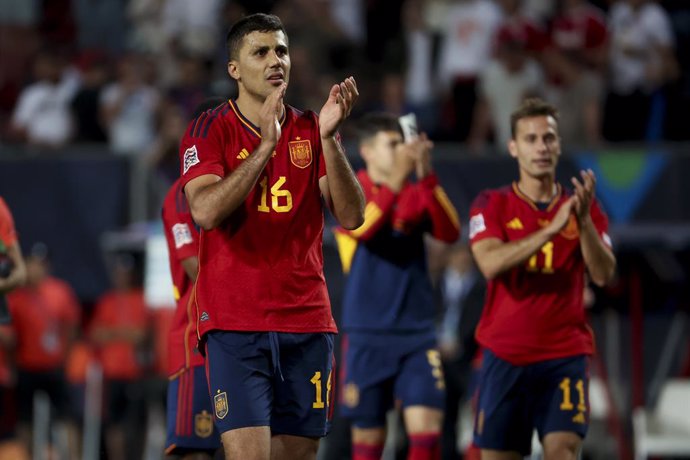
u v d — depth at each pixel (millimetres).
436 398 24969
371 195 25859
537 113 22094
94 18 53312
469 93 43562
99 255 38812
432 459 24844
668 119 42125
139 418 37750
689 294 35156
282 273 16516
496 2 44906
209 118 16719
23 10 54094
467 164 37875
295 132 16703
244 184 15414
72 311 37719
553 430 21359
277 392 16750
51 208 39000
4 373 31406
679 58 47875
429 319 25453
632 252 33156
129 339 37719
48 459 36938
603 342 36406
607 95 42656
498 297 21875
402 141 25781
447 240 25312
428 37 46625
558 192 22406
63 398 37344
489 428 22016
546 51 42125
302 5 47062
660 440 32375
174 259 21500
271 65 16438
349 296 25672
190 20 48594
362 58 47312
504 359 21656
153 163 38844
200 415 21406
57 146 41281
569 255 21516
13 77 51781
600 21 43188
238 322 16406
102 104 44438
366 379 25312
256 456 16234
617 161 37844
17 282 23062
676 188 37625
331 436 34656
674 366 36500
